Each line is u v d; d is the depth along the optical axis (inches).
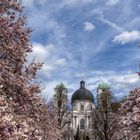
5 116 531.5
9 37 877.2
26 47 905.5
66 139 4330.7
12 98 746.2
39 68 893.8
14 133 534.0
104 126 3088.1
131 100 1100.5
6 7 909.2
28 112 827.4
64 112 3946.9
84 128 7687.0
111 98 3302.2
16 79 809.5
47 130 1412.4
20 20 908.6
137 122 1050.7
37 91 840.3
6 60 838.5
